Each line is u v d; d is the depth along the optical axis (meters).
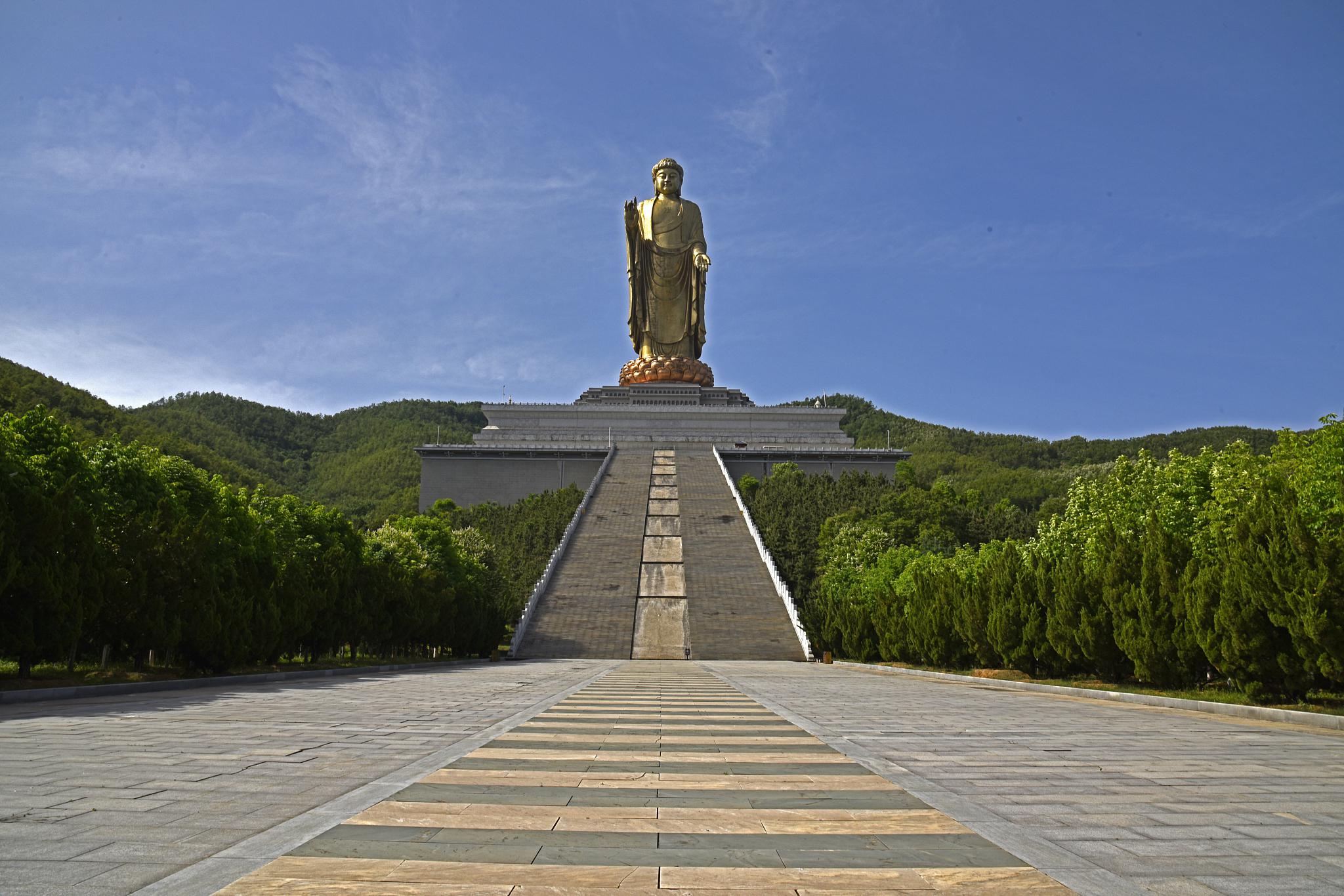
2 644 21.17
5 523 20.97
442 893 5.81
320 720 15.42
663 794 9.09
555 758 11.34
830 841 7.28
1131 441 173.00
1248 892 6.06
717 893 5.90
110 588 24.11
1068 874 6.43
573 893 5.84
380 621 38.53
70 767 10.23
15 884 5.88
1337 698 19.62
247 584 29.92
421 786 9.34
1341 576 18.41
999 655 31.61
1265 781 10.23
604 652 48.00
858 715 17.70
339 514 45.09
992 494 133.38
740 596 55.47
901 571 50.75
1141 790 9.56
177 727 14.12
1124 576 25.50
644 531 67.75
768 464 102.00
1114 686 25.41
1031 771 10.80
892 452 102.25
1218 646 20.89
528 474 101.75
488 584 57.25
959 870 6.50
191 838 7.08
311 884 5.95
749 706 19.58
